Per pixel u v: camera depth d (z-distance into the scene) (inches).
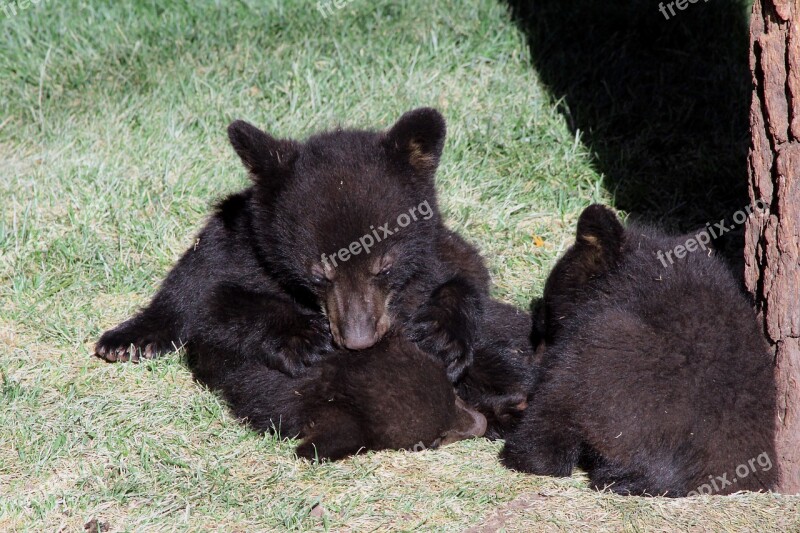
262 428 414.9
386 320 424.8
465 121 642.2
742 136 636.7
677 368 355.9
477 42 709.9
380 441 394.9
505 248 556.4
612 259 411.2
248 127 432.5
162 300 488.1
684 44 708.7
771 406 356.2
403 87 672.4
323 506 351.3
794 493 364.5
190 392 439.8
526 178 609.0
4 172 639.8
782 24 346.0
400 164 435.2
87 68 727.1
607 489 364.2
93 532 339.9
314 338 422.0
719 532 327.3
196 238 490.0
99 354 467.2
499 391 440.1
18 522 346.9
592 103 658.8
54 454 384.2
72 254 545.6
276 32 733.9
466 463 385.7
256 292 442.9
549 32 713.6
